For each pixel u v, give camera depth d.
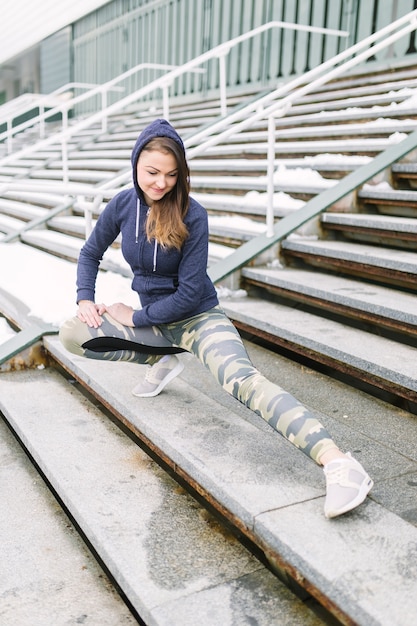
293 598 1.76
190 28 10.95
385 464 2.18
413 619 1.40
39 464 2.53
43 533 2.27
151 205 2.19
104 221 2.36
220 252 4.14
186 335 2.27
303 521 1.76
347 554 1.62
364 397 2.75
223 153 6.31
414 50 6.98
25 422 2.80
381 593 1.48
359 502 1.72
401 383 2.44
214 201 4.95
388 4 7.25
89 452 2.54
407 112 5.15
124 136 9.46
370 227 3.70
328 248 3.62
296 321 3.20
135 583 1.79
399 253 3.43
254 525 1.79
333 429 2.44
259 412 1.96
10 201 8.54
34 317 3.76
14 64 20.53
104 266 4.79
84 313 2.35
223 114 7.66
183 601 1.73
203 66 10.66
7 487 2.58
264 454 2.15
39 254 5.73
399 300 3.02
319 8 8.20
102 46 14.20
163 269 2.25
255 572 1.87
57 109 9.86
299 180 4.68
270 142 3.83
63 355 3.24
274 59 9.09
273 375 2.98
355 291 3.22
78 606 1.90
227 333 2.19
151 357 2.54
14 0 17.42
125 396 2.66
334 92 6.80
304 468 2.05
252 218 4.61
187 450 2.16
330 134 5.44
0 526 2.30
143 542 1.98
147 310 2.24
